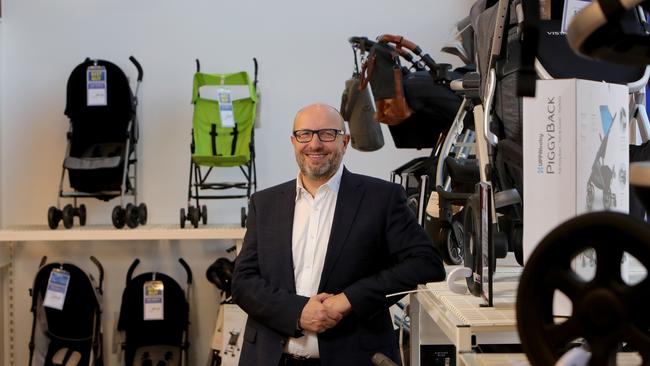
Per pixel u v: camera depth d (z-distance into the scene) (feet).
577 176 4.82
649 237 2.23
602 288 2.39
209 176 14.87
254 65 14.83
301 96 14.89
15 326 14.85
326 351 7.89
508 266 7.22
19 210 14.83
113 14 14.73
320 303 7.80
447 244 8.15
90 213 15.05
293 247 8.40
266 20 14.83
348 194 8.47
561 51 5.68
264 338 8.18
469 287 5.78
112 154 14.35
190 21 14.78
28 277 14.88
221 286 13.39
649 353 2.30
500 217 6.46
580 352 2.43
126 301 13.87
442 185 8.88
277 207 8.63
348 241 8.23
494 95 6.30
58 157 14.80
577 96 4.80
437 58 14.85
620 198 4.98
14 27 14.71
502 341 5.24
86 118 14.24
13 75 14.74
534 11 2.82
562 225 2.43
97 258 14.93
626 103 5.05
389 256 8.54
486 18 6.74
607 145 4.90
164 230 13.05
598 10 2.34
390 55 10.03
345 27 14.88
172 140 14.87
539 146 4.90
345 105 11.42
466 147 10.10
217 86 14.99
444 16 14.88
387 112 10.01
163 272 14.97
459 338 4.65
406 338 9.51
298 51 14.88
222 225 14.34
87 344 13.96
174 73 14.82
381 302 7.88
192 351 14.92
